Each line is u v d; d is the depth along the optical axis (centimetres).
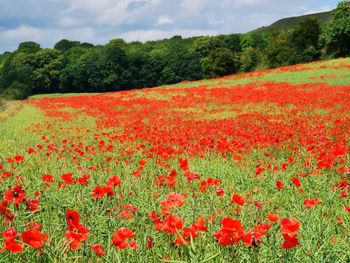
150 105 3117
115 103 3438
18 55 11031
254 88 3859
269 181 773
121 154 1059
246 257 375
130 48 14300
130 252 392
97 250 352
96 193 457
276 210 589
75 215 322
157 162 862
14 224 430
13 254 368
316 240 463
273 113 2156
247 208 561
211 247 397
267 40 12762
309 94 2831
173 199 377
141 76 10725
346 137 1198
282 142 1143
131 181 729
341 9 7581
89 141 1476
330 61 5603
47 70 10544
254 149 1103
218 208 551
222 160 977
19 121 2331
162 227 347
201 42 12150
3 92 7081
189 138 1285
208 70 9975
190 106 2878
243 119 1847
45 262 361
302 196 686
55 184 686
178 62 10750
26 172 827
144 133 1372
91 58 10412
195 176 546
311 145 996
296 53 8812
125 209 489
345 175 784
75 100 4197
